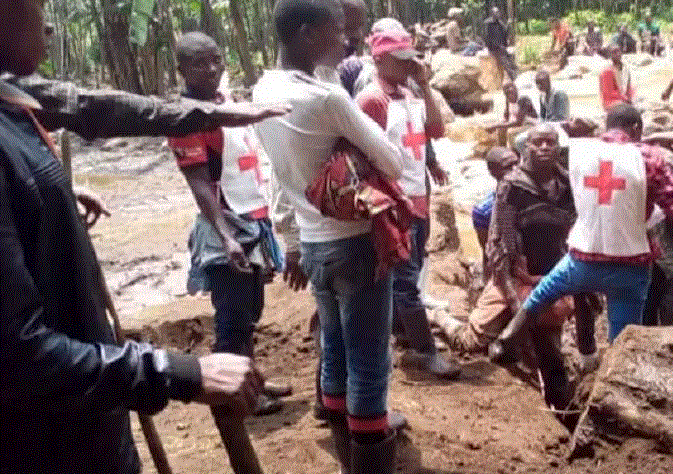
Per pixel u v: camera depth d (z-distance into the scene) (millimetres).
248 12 29156
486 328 5695
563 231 5508
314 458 4297
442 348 5855
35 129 2105
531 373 5656
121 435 2225
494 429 4711
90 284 2150
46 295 2055
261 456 4320
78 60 28781
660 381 3994
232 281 4605
